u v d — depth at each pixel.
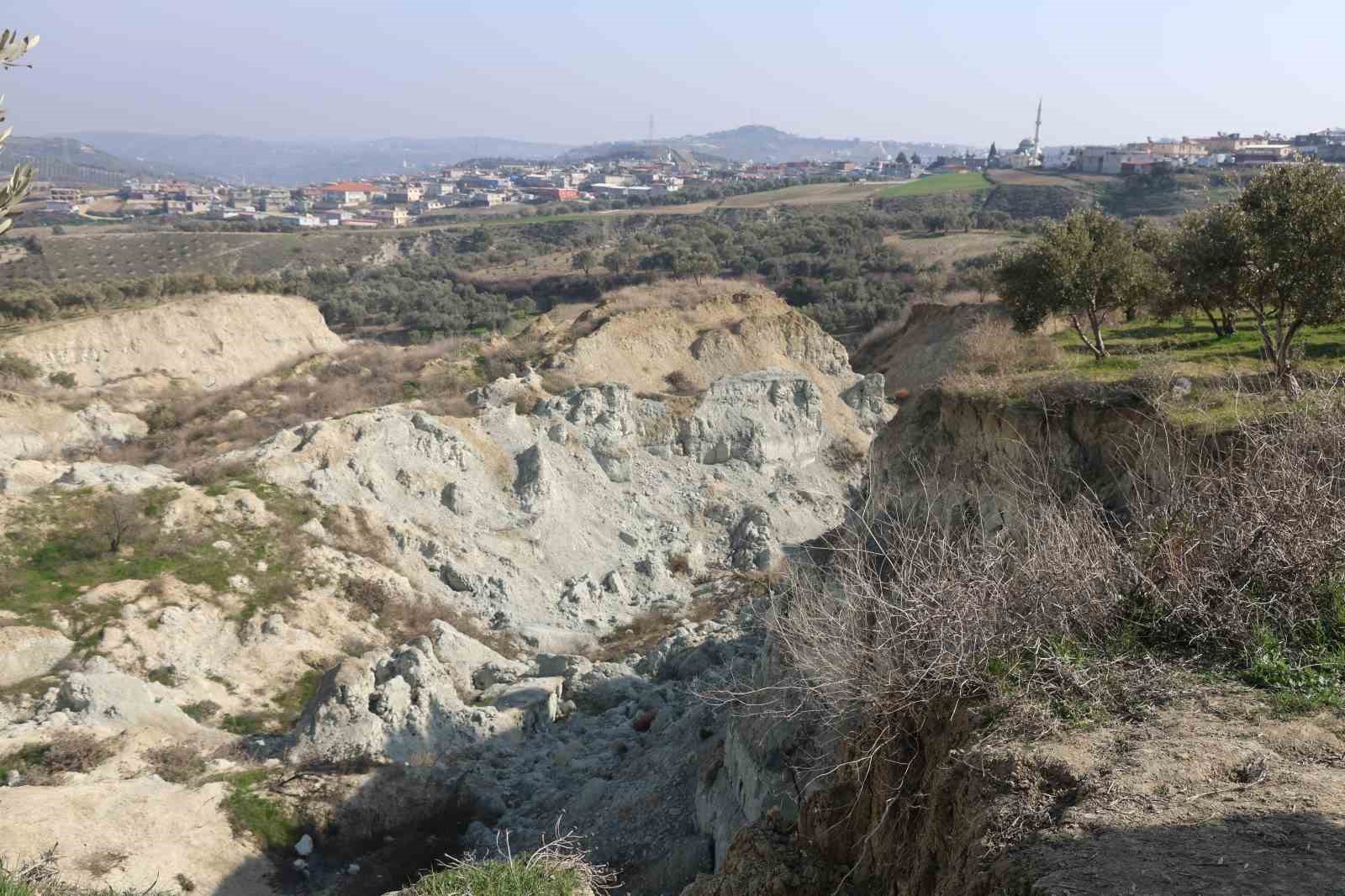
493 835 16.58
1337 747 5.80
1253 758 5.73
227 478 28.91
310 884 15.17
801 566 10.13
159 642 21.83
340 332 72.81
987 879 5.27
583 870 9.33
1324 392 10.55
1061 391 16.50
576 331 46.25
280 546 26.44
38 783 15.80
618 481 35.91
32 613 21.75
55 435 40.38
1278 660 6.76
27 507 25.14
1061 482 15.16
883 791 7.44
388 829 16.67
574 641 27.36
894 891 7.04
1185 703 6.55
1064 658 6.92
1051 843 5.24
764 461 38.41
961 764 6.46
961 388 18.81
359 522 28.83
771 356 44.19
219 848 14.98
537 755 19.67
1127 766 5.79
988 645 7.09
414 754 18.53
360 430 31.45
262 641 23.12
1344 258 16.52
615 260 84.25
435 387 43.53
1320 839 4.83
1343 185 16.94
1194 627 7.36
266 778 17.00
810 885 7.93
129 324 53.41
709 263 76.38
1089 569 7.62
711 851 14.27
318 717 18.47
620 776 18.06
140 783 15.98
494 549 30.33
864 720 7.88
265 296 61.00
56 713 18.47
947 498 16.84
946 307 49.84
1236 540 7.68
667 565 32.75
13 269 102.31
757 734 13.16
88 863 13.45
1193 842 4.96
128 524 25.14
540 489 32.69
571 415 36.34
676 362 43.53
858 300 68.00
